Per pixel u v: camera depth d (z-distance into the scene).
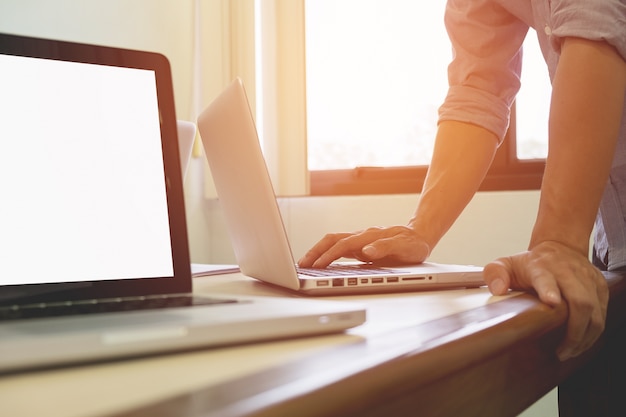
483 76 1.00
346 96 2.27
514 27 1.00
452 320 0.44
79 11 1.97
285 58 2.17
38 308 0.43
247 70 2.21
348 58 2.26
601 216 0.89
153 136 0.54
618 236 0.88
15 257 0.46
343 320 0.40
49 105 0.49
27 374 0.29
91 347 0.31
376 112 2.24
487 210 1.96
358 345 0.35
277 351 0.35
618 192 0.86
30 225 0.47
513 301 0.55
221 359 0.33
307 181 2.15
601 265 0.99
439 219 0.96
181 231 0.54
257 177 0.67
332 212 2.19
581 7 0.68
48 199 0.48
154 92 0.55
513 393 0.48
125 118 0.53
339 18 2.27
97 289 0.48
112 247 0.50
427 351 0.32
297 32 2.16
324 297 0.69
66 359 0.30
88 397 0.25
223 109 0.73
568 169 0.67
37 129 0.49
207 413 0.21
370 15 2.23
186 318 0.37
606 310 0.61
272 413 0.22
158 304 0.44
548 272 0.59
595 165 0.66
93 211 0.50
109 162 0.51
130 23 2.15
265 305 0.43
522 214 1.92
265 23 2.19
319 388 0.25
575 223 0.65
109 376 0.29
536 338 0.48
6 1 1.76
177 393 0.25
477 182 0.99
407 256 0.89
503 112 1.01
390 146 2.23
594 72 0.67
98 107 0.52
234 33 2.24
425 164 2.19
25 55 0.49
